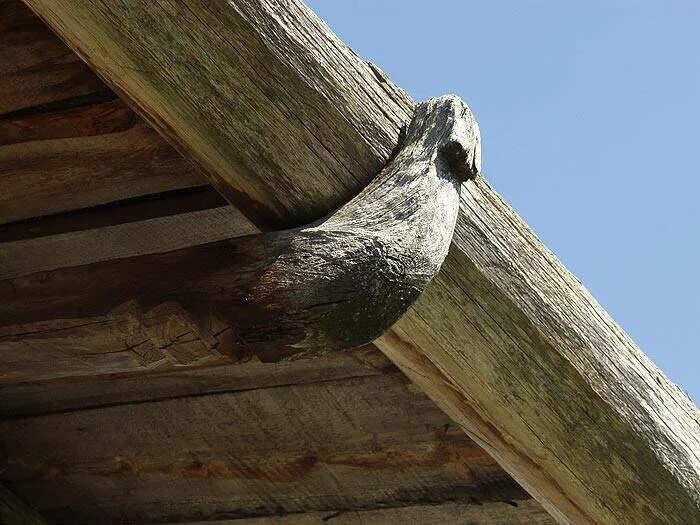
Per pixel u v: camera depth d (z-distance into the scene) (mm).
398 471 3531
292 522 3666
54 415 3705
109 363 3137
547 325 3191
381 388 3445
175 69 2980
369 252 2924
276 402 3525
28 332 3135
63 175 3311
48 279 3123
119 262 3082
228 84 2984
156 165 3252
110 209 3330
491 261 3145
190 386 3561
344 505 3613
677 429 3301
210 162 3053
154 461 3680
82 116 3250
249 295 2939
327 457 3555
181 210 3273
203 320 2979
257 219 3082
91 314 3057
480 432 3293
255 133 3008
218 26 2963
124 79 3018
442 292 3137
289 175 3027
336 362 3428
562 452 3266
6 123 3289
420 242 2955
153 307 3004
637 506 3309
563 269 3217
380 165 3053
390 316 2949
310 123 3016
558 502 3340
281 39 2984
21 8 3236
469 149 3051
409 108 3098
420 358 3203
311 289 2916
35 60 3246
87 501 3811
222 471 3641
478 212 3135
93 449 3721
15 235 3393
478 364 3188
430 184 3002
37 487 3820
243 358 3012
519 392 3213
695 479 3301
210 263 2994
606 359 3242
